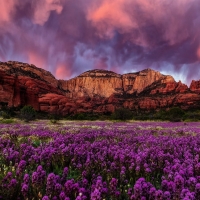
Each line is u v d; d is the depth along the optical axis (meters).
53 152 6.57
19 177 4.83
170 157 6.86
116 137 13.03
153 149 8.00
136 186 3.81
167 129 23.69
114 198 4.18
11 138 11.31
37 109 135.12
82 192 3.96
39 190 4.23
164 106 180.88
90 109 185.50
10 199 4.18
